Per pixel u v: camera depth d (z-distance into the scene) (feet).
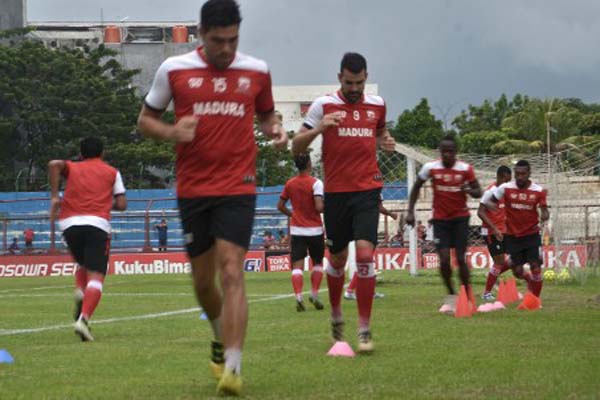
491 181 89.04
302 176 49.98
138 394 21.83
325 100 31.42
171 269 123.85
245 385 22.74
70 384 23.67
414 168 91.20
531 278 48.75
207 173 22.33
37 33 331.77
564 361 26.40
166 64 22.67
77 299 38.86
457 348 29.89
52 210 38.22
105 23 343.87
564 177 92.94
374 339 32.91
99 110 192.95
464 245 45.98
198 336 36.24
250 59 23.15
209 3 21.86
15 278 114.11
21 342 34.78
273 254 121.70
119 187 39.60
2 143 185.47
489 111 291.17
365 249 29.48
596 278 82.43
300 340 33.42
